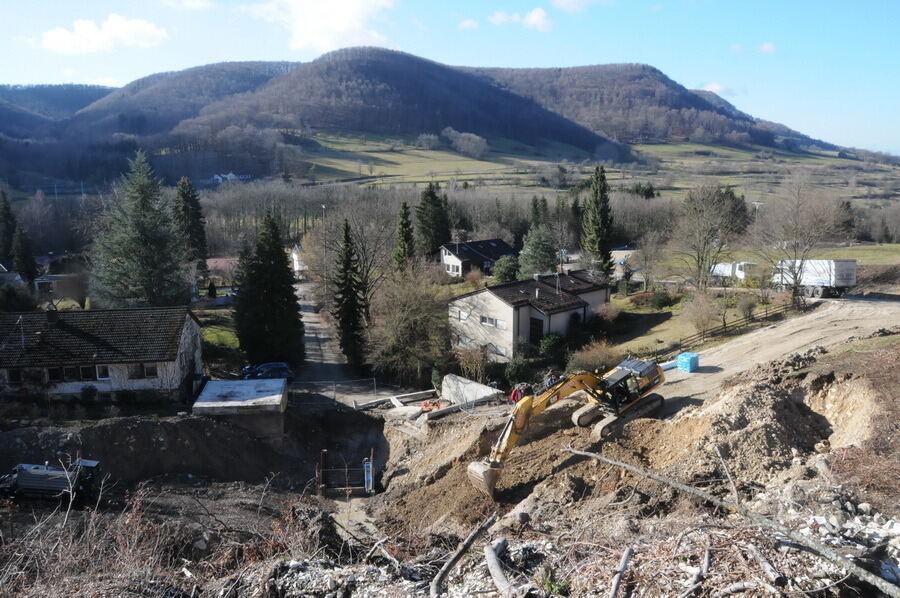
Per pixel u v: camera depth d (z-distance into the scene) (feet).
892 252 189.06
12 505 59.36
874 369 66.80
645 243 183.01
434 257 216.74
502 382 114.83
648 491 50.67
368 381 120.98
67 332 99.45
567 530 42.34
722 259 177.47
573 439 68.74
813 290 133.18
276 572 34.24
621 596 26.09
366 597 30.68
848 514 35.06
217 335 144.25
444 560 35.35
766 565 25.70
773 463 51.72
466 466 72.54
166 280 134.21
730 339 109.91
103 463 76.59
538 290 134.51
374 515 71.82
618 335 133.28
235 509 68.64
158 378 98.53
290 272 127.24
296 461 89.97
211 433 84.38
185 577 36.42
